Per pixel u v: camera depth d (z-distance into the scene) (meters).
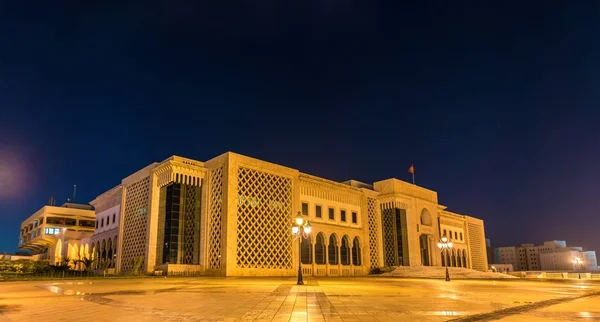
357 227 61.72
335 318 11.98
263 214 48.38
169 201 48.38
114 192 60.50
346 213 60.56
